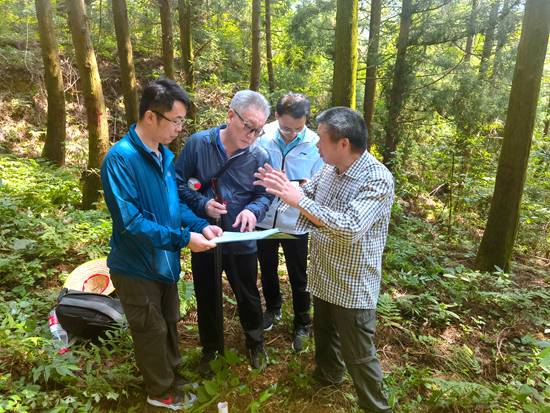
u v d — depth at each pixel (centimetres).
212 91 1033
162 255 194
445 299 373
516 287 418
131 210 173
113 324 252
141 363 197
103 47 998
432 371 272
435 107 899
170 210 199
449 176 763
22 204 478
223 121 903
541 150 884
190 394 220
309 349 279
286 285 380
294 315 295
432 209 820
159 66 1077
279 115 266
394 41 1016
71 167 768
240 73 1224
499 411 211
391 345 299
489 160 841
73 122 880
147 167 186
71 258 361
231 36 1198
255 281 246
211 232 196
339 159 196
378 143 945
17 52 855
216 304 230
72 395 211
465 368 274
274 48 1304
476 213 748
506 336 324
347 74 419
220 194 228
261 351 257
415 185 863
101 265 318
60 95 744
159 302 198
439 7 868
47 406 196
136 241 179
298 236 275
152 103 175
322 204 212
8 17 891
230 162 228
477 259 462
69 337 249
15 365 223
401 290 389
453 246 576
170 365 218
